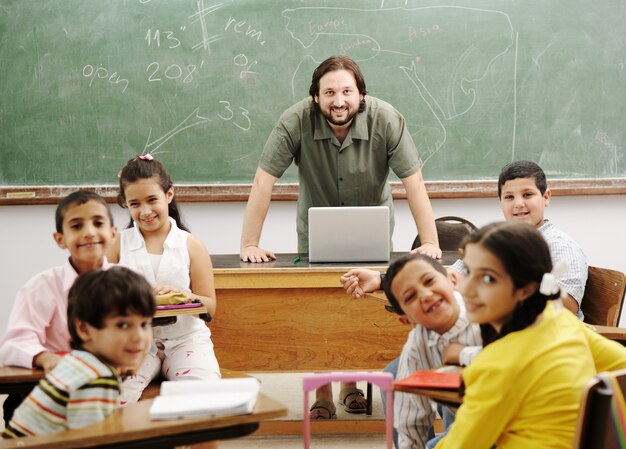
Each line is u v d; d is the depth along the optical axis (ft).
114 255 7.89
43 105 13.29
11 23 13.20
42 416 4.74
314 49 13.33
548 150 13.43
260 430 9.60
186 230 8.59
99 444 4.13
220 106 13.37
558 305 4.83
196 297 7.33
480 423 4.46
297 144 10.57
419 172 10.61
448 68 13.35
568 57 13.35
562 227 13.56
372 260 9.46
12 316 6.40
